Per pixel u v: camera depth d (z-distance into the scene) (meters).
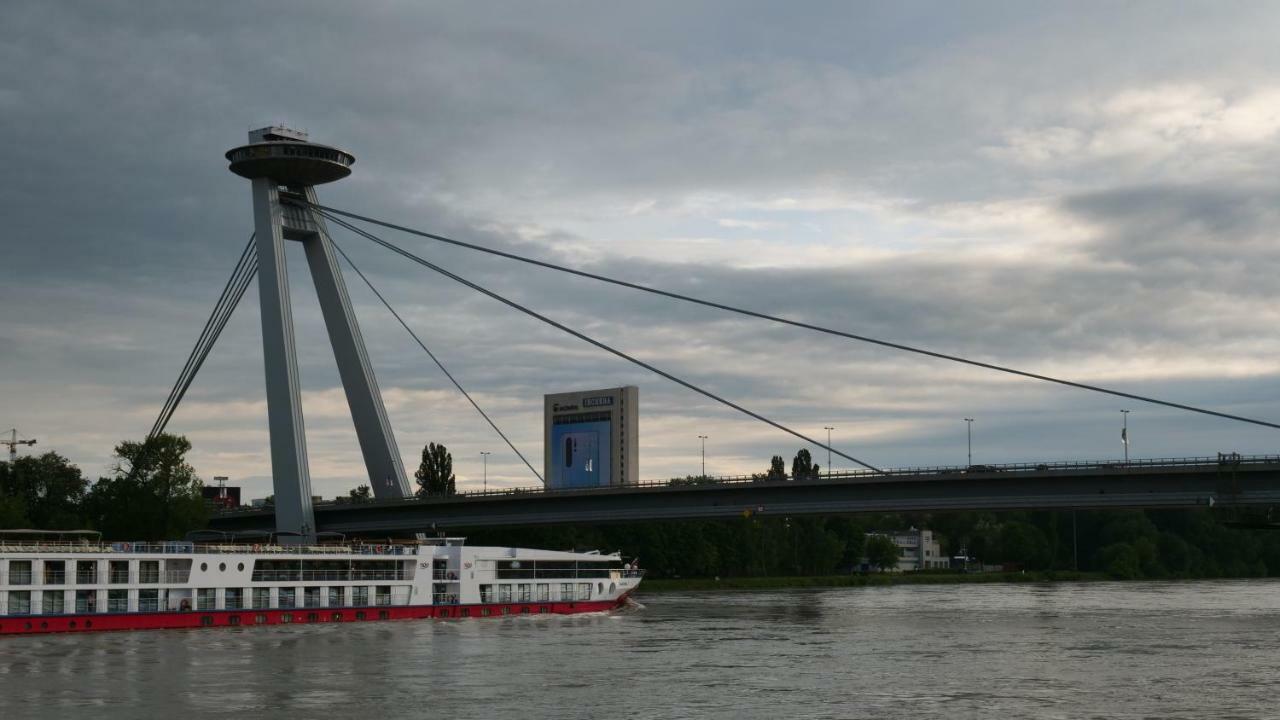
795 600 167.00
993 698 70.69
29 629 99.75
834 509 137.38
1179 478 117.75
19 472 197.25
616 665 83.75
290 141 166.12
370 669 80.81
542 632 107.50
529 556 129.00
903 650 94.00
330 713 65.19
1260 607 148.00
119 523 167.62
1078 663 86.00
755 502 143.25
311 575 114.25
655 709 66.81
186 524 169.62
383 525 173.62
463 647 93.75
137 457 172.25
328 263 173.38
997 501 127.00
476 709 66.56
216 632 104.00
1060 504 123.94
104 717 63.62
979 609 144.75
